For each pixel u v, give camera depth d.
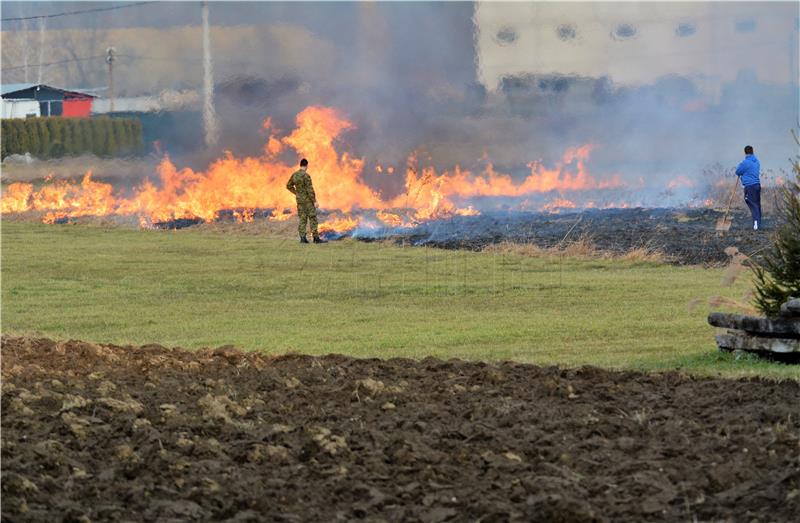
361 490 20.25
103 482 20.80
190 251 72.50
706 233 73.62
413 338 40.69
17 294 54.88
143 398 28.11
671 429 23.88
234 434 24.28
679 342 37.84
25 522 18.31
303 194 75.62
